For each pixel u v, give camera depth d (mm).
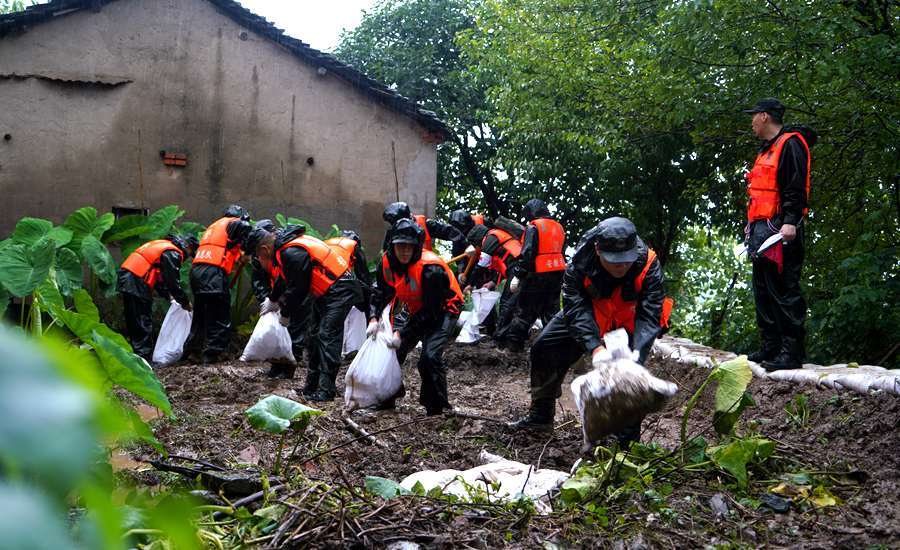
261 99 17141
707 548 3721
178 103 16766
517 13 17172
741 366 5027
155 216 15523
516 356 12312
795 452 5312
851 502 4410
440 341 7594
